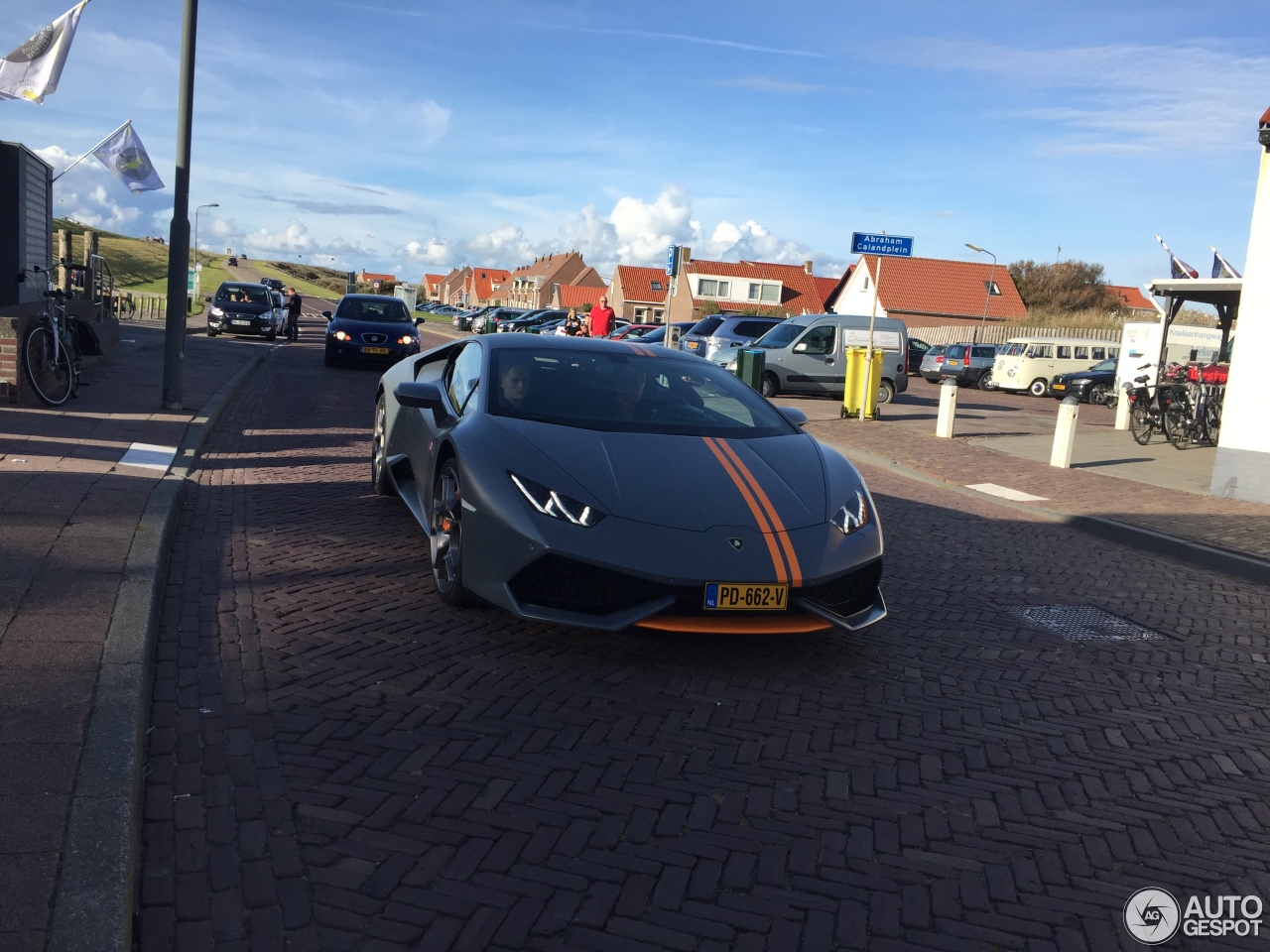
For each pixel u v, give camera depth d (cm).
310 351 2384
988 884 265
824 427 1501
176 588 466
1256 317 949
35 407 928
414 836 265
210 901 230
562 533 382
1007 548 718
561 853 263
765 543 391
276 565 515
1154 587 631
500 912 235
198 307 4878
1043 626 518
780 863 267
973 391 2970
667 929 234
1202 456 1361
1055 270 6425
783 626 389
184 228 991
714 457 439
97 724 291
